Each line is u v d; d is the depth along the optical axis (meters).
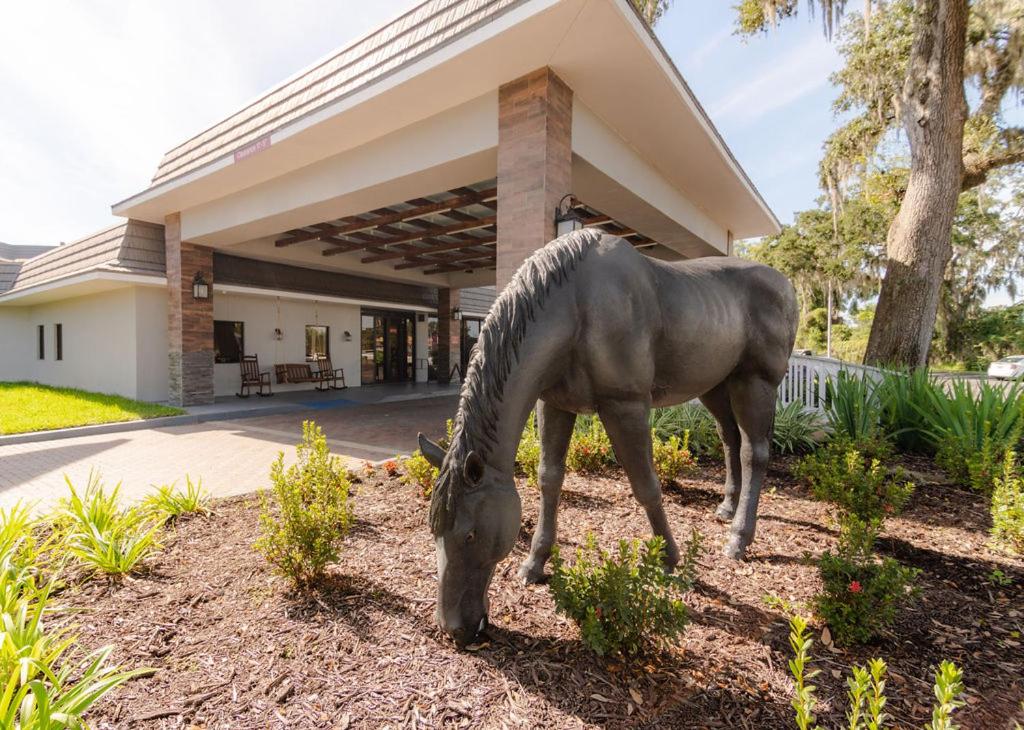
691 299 2.55
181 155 9.42
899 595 2.06
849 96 11.66
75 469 5.56
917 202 7.59
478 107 5.47
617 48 4.58
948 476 4.46
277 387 13.54
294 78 7.33
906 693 1.75
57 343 14.02
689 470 4.40
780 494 4.11
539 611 2.30
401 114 5.80
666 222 8.38
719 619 2.23
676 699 1.72
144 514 3.42
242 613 2.34
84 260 11.70
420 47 5.21
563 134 5.16
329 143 6.59
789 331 3.11
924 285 7.54
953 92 7.31
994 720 1.63
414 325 18.50
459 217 9.85
